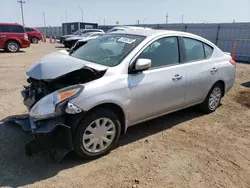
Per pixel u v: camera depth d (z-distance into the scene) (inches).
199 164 128.6
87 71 127.8
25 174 113.8
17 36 626.8
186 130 167.9
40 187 105.7
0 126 158.4
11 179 110.0
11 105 200.7
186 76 162.7
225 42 639.1
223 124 181.0
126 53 138.7
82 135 119.1
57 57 141.9
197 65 171.8
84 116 118.6
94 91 118.3
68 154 131.2
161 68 149.3
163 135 158.9
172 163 128.0
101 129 125.9
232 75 204.8
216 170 124.3
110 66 132.9
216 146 148.4
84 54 155.9
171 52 157.4
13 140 142.1
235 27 609.6
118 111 133.1
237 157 137.3
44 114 111.7
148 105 143.9
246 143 154.1
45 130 110.7
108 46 153.5
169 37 157.9
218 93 199.6
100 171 118.5
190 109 207.9
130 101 133.6
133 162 127.2
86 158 126.0
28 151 111.0
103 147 129.5
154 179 114.7
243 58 589.3
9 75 322.3
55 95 113.8
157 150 139.9
